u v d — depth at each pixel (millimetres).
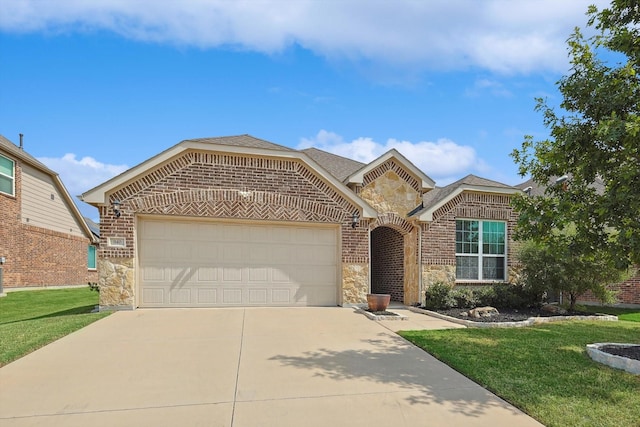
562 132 6562
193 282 11672
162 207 11398
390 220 13992
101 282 10945
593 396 5027
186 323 9383
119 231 11125
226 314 10625
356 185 13812
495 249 14859
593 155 6195
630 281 15086
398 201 14219
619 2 6090
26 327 8914
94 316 10156
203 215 11672
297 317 10430
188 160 11703
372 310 11523
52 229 22438
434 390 5289
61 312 12875
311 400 4887
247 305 11977
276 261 12312
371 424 4246
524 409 4645
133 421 4262
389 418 4398
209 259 11820
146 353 6887
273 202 12211
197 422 4250
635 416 4422
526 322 10312
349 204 12828
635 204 5141
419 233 13914
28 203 20172
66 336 8070
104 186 10961
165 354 6824
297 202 12391
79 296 18734
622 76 6164
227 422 4258
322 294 12609
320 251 12695
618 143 5883
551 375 5855
